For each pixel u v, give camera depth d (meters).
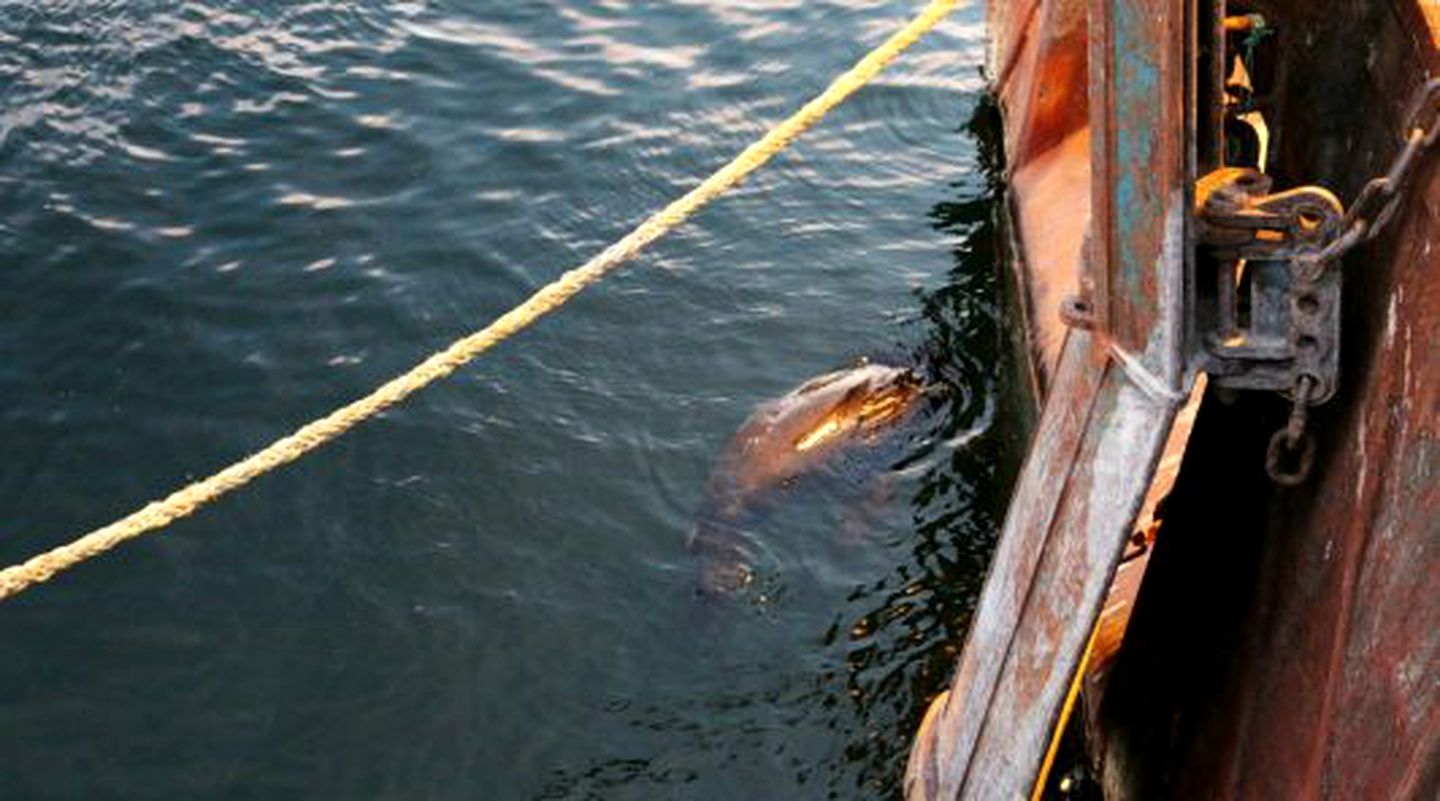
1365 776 4.19
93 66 11.73
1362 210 4.36
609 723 7.34
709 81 11.98
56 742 7.27
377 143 11.20
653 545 8.23
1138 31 4.32
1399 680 4.07
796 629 7.77
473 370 9.29
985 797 5.62
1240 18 5.16
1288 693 4.78
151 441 8.82
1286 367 4.54
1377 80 4.55
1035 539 5.29
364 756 7.23
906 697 7.40
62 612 7.87
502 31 12.54
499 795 7.04
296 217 10.50
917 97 11.76
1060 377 5.23
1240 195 4.46
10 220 10.34
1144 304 4.61
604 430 8.91
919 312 9.82
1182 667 5.69
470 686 7.53
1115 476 4.86
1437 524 3.97
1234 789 5.09
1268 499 5.03
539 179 10.90
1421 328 4.13
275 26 12.38
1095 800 6.72
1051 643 5.21
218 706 7.44
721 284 10.02
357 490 8.53
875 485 8.52
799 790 7.00
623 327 9.66
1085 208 9.46
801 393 8.80
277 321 9.66
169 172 10.84
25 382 9.17
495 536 8.30
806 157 11.17
